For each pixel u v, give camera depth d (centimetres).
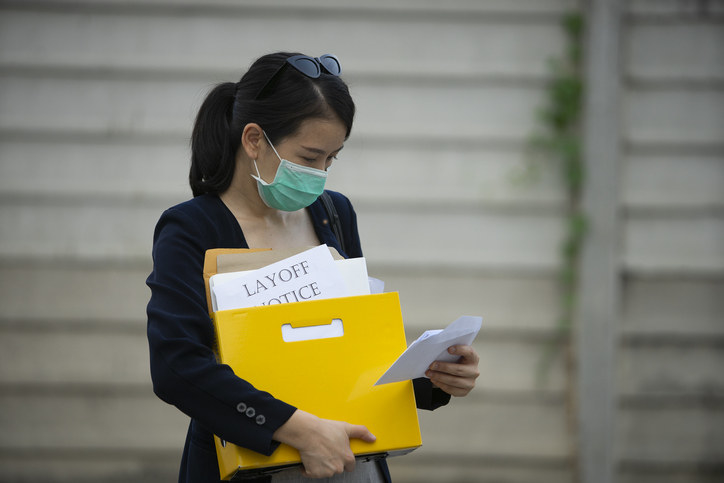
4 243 884
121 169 891
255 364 375
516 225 906
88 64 888
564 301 906
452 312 904
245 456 365
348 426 374
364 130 900
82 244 887
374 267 902
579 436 901
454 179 903
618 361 912
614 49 891
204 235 405
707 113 906
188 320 374
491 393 910
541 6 897
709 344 912
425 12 897
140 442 894
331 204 473
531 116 902
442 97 903
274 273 393
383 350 397
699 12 898
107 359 891
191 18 893
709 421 915
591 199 896
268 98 410
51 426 891
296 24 896
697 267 905
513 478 913
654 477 917
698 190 908
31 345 888
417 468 913
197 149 431
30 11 884
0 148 886
